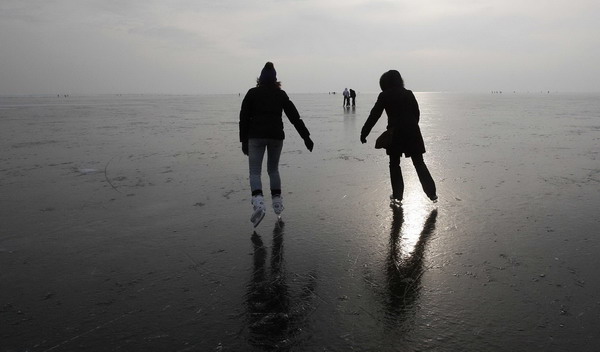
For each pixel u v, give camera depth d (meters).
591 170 5.66
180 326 1.98
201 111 25.77
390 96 4.11
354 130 12.36
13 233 3.34
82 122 15.73
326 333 1.91
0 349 1.82
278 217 3.72
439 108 29.89
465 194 4.45
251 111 3.62
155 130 12.38
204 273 2.58
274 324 1.99
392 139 4.03
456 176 5.38
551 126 13.22
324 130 12.39
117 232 3.36
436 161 6.55
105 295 2.31
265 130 3.55
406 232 3.29
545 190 4.56
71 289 2.38
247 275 2.55
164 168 6.18
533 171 5.65
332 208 4.02
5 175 5.64
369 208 4.00
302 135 3.79
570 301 2.17
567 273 2.51
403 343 1.83
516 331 1.91
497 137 9.98
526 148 7.95
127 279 2.51
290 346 1.81
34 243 3.12
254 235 3.27
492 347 1.79
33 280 2.50
